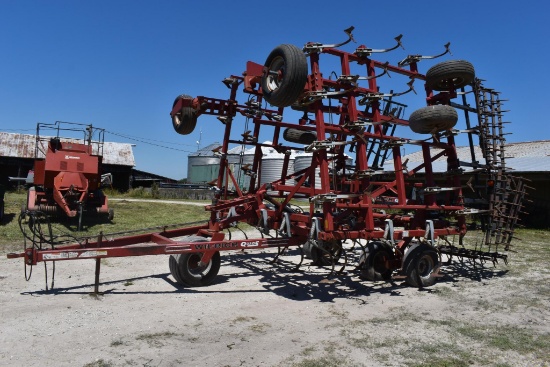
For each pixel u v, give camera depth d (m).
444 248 9.17
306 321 5.23
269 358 4.08
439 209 7.58
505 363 4.12
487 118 8.27
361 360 4.09
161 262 8.46
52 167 12.78
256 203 7.47
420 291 6.89
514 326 5.21
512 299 6.46
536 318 5.55
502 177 8.40
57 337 4.43
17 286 6.30
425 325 5.18
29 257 5.66
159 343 4.38
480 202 8.61
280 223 7.21
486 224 8.57
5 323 4.76
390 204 7.46
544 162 18.50
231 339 4.55
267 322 5.15
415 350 4.38
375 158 8.60
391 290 6.91
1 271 7.14
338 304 6.03
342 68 6.87
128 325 4.87
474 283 7.52
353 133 6.64
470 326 5.18
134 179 40.34
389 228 6.60
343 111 7.45
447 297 6.53
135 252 6.00
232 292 6.52
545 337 4.84
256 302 6.01
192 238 6.79
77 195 12.60
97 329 4.71
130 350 4.18
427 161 7.80
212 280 6.90
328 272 8.08
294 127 8.45
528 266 9.11
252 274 7.81
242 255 9.76
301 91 5.91
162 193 32.81
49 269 7.47
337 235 6.12
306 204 23.77
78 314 5.17
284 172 8.70
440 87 7.84
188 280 6.62
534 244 12.53
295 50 5.87
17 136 34.56
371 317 5.46
